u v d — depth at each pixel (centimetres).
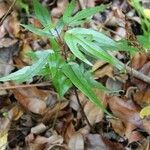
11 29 65
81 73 39
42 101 55
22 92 56
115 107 54
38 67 38
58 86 43
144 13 58
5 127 54
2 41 64
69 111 55
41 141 52
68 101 55
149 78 56
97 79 57
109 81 57
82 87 39
